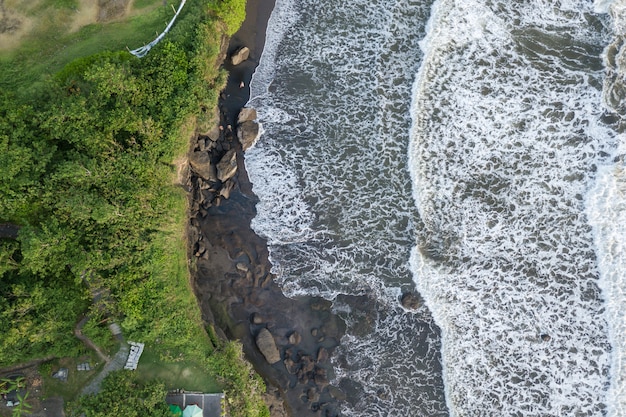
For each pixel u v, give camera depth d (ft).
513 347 82.48
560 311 82.84
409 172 84.53
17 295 66.18
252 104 83.92
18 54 72.02
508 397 81.71
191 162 79.97
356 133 84.79
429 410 81.51
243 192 83.56
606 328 82.07
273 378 80.89
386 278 83.20
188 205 80.18
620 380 80.79
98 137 67.41
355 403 81.15
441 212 84.17
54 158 67.72
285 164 84.43
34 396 71.36
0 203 64.95
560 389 81.71
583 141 84.69
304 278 82.79
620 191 82.99
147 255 73.31
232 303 81.82
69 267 72.95
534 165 84.64
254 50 84.12
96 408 65.51
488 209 84.28
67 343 70.85
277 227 83.35
